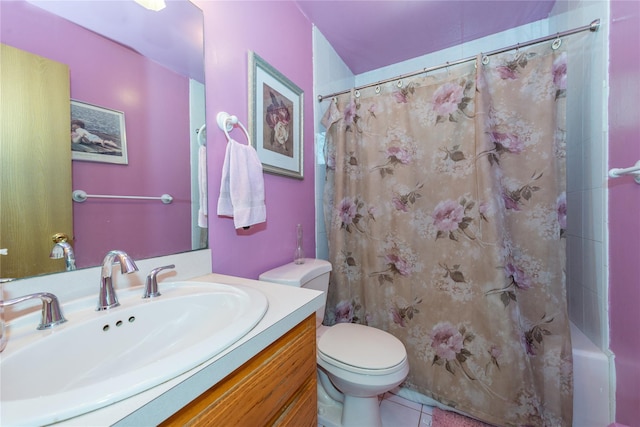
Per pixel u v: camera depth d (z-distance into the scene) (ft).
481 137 4.07
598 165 3.65
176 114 2.96
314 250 5.52
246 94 3.79
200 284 2.75
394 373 3.38
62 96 2.16
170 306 2.36
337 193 5.30
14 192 1.89
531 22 5.41
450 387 4.42
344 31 5.65
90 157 2.31
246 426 1.71
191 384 1.33
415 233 4.83
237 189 3.25
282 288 2.73
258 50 4.00
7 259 1.84
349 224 5.45
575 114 4.25
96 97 2.36
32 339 1.65
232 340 1.60
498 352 3.99
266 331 1.83
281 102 4.46
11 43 1.90
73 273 2.14
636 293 2.96
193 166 3.13
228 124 3.41
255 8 3.94
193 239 3.13
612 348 3.48
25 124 1.95
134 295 2.43
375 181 5.11
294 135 4.82
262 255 4.13
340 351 3.68
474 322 4.27
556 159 3.93
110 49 2.46
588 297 4.00
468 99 4.36
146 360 2.05
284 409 2.10
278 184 4.48
